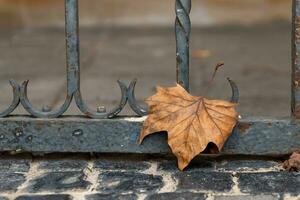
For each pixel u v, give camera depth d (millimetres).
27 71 5199
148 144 2607
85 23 8320
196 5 9508
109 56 5953
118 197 2342
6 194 2379
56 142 2633
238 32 7465
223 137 2506
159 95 2604
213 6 9430
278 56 5855
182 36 2588
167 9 9352
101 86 4625
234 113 2543
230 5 9484
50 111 2658
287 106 4008
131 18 8664
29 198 2338
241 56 5879
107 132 2615
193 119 2539
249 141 2592
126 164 2658
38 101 4160
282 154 2627
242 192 2373
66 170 2607
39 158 2732
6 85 4629
